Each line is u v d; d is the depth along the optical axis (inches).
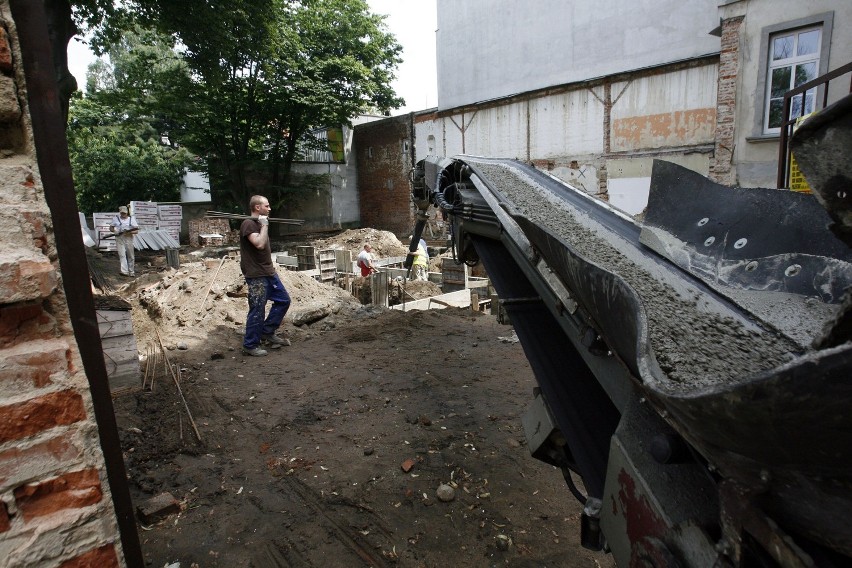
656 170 75.1
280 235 1034.1
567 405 73.7
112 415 53.8
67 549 40.6
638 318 39.1
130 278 472.1
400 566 91.0
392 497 111.0
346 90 968.9
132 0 482.0
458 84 837.8
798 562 29.1
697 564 39.0
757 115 409.4
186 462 126.8
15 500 38.4
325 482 117.2
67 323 42.6
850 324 26.1
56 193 48.8
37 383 38.9
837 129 26.0
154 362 200.1
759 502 31.4
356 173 1128.2
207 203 973.2
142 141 1187.9
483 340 226.8
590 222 88.9
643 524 46.0
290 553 94.3
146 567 90.1
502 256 112.3
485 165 133.3
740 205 61.6
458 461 124.7
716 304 55.4
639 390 47.3
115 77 1508.4
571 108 671.1
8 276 36.9
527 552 93.7
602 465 64.4
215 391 171.9
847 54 361.1
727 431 28.3
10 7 44.4
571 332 68.6
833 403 21.6
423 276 526.6
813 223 52.6
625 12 602.2
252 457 128.8
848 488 25.8
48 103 47.8
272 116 949.2
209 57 566.9
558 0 667.4
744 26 404.2
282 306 222.5
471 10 786.8
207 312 262.8
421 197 164.9
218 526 101.9
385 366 195.6
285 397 166.7
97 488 42.4
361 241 820.0
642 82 593.6
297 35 896.9
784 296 51.9
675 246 67.6
